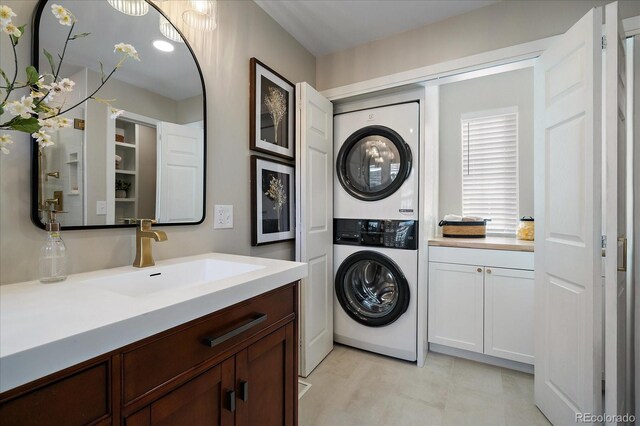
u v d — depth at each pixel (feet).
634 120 4.90
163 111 4.33
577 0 5.51
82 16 3.44
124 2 3.88
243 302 3.09
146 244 3.79
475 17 6.37
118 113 3.76
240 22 5.80
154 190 4.22
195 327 2.56
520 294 6.75
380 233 7.59
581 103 4.44
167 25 4.40
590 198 4.24
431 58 6.84
